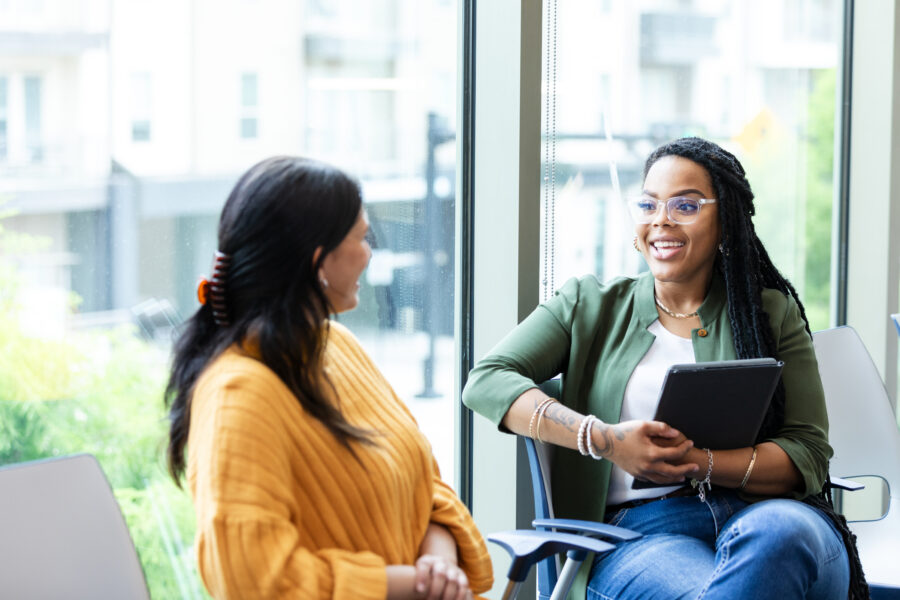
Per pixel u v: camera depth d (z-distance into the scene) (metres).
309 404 1.46
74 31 1.94
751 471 2.01
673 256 2.15
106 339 2.04
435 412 2.55
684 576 1.90
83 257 1.99
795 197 3.39
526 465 2.48
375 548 1.49
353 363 1.66
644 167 2.27
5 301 1.91
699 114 3.05
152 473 2.10
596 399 2.18
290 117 2.23
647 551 1.98
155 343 2.10
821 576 1.90
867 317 3.52
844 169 3.52
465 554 1.68
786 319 2.21
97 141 1.99
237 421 1.37
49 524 1.54
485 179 2.50
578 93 2.71
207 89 2.12
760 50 3.19
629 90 2.84
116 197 2.02
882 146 3.43
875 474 2.69
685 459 1.98
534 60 2.40
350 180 1.51
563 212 2.69
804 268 3.47
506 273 2.47
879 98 3.42
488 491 2.55
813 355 2.21
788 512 1.87
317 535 1.46
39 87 1.91
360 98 2.33
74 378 2.00
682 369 1.89
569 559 1.89
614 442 1.97
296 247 1.45
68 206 1.97
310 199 1.46
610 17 2.76
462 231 2.54
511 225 2.45
